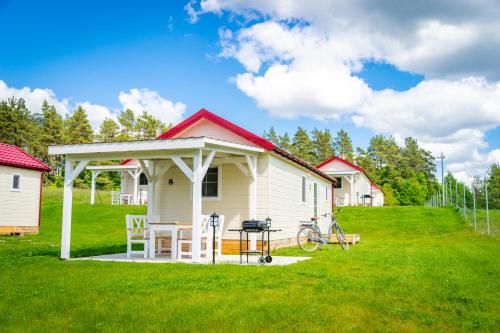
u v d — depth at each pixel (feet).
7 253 39.34
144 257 35.01
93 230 72.13
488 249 42.19
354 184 124.77
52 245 49.60
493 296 20.62
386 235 73.05
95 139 201.87
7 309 18.76
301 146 242.99
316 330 15.51
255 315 17.26
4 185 62.13
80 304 19.38
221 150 33.88
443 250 41.63
